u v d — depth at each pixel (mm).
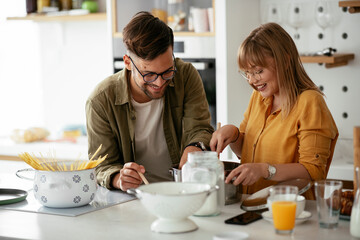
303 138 2080
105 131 2404
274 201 1650
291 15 3502
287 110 2139
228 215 1838
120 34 3893
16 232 1714
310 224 1713
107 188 2260
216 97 3594
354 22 3484
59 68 4871
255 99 2398
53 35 4844
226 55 3520
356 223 1576
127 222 1789
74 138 4449
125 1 3863
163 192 1761
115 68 3934
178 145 2566
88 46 4723
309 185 1838
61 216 1886
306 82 2191
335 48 3576
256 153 2254
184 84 2525
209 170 1812
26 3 4574
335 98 3615
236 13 3580
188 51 3668
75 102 4852
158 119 2498
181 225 1671
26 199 2143
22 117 5086
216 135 2301
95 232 1692
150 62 2119
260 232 1643
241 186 2035
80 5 4500
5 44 5027
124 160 2465
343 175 3164
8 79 5070
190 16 3662
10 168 4266
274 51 2109
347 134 3590
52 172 1968
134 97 2430
